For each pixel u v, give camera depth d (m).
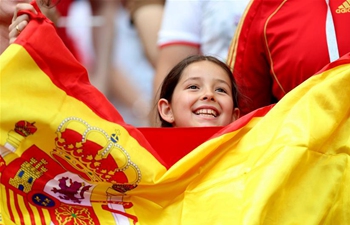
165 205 6.79
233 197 6.62
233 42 8.31
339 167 6.66
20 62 6.68
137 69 10.52
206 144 6.82
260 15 8.14
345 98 6.84
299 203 6.52
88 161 6.76
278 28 8.01
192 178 6.85
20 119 6.59
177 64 8.30
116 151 6.78
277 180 6.41
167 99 8.28
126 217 6.71
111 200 6.80
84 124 6.76
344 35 7.81
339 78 6.86
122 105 10.54
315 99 6.82
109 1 10.55
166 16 9.16
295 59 7.87
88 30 10.59
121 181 6.80
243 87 8.25
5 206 6.52
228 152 6.91
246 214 6.30
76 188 6.77
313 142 6.64
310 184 6.59
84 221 6.64
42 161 6.70
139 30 10.09
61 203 6.69
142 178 6.79
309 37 7.86
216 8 8.94
